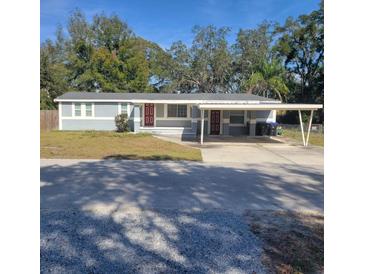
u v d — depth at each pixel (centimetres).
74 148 1291
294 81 3550
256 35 3572
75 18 3753
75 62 3444
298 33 3350
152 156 1114
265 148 1441
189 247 366
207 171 854
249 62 3603
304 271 316
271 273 311
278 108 1533
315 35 3272
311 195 618
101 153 1168
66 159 1014
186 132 1969
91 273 303
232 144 1574
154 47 3909
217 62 3656
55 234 396
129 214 480
